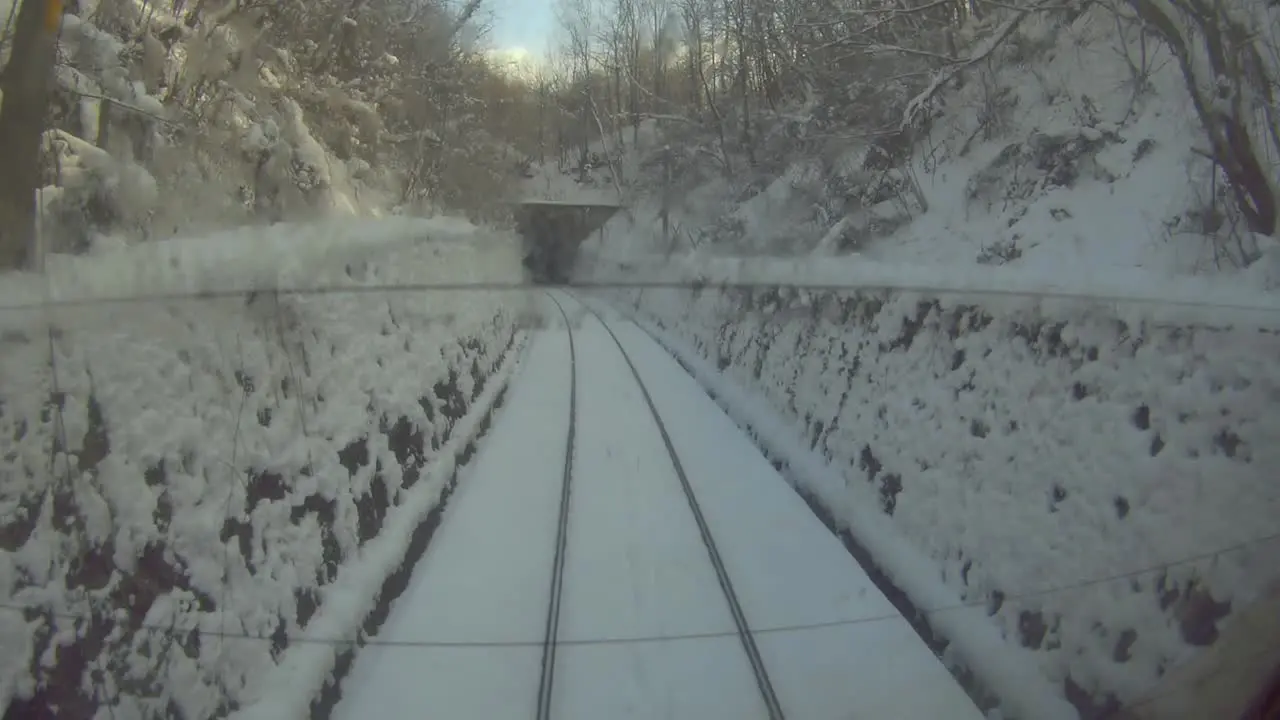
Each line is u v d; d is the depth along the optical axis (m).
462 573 7.39
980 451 6.50
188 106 11.29
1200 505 4.39
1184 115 11.70
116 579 3.85
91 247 5.91
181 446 4.58
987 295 7.06
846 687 5.58
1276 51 8.16
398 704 5.37
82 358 4.00
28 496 3.47
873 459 8.44
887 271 9.96
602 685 5.62
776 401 12.68
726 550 7.95
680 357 20.53
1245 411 4.33
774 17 30.81
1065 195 12.86
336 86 18.38
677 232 35.09
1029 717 4.88
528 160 58.88
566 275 39.22
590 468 10.69
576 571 7.47
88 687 3.53
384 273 9.18
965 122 18.55
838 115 23.72
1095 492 5.12
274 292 6.23
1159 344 5.00
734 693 5.52
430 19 24.48
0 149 4.93
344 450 6.83
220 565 4.68
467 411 12.10
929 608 6.25
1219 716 3.95
